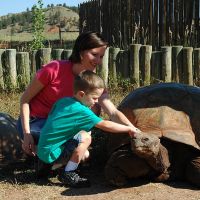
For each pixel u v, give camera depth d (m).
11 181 4.49
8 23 36.81
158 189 4.27
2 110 7.06
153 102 4.59
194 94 4.69
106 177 4.33
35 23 13.24
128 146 4.35
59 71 4.48
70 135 4.29
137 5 12.36
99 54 4.42
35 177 4.62
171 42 11.12
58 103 4.33
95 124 4.18
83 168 4.89
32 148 4.43
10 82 9.42
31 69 9.65
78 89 4.19
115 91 9.02
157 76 9.33
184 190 4.25
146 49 9.30
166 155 4.25
